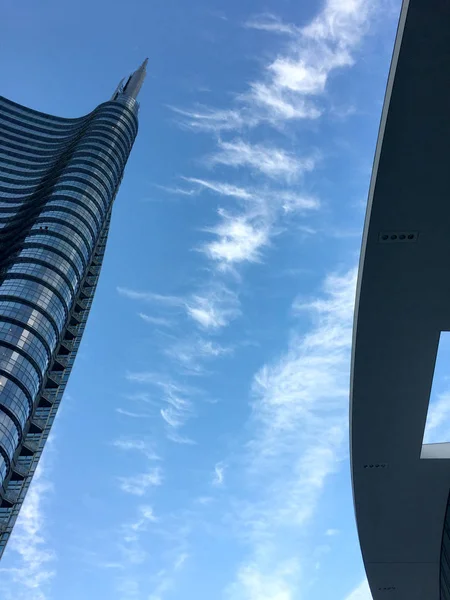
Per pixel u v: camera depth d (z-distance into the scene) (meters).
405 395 28.00
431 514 33.78
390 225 21.33
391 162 19.22
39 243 81.69
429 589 37.62
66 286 78.88
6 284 74.50
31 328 69.31
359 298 24.19
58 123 143.00
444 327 25.14
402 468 31.50
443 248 22.00
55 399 78.25
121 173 114.56
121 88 139.38
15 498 64.62
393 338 25.59
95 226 93.50
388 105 17.88
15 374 63.78
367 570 37.25
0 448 57.81
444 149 18.75
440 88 17.31
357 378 27.33
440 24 16.08
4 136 128.88
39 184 109.44
